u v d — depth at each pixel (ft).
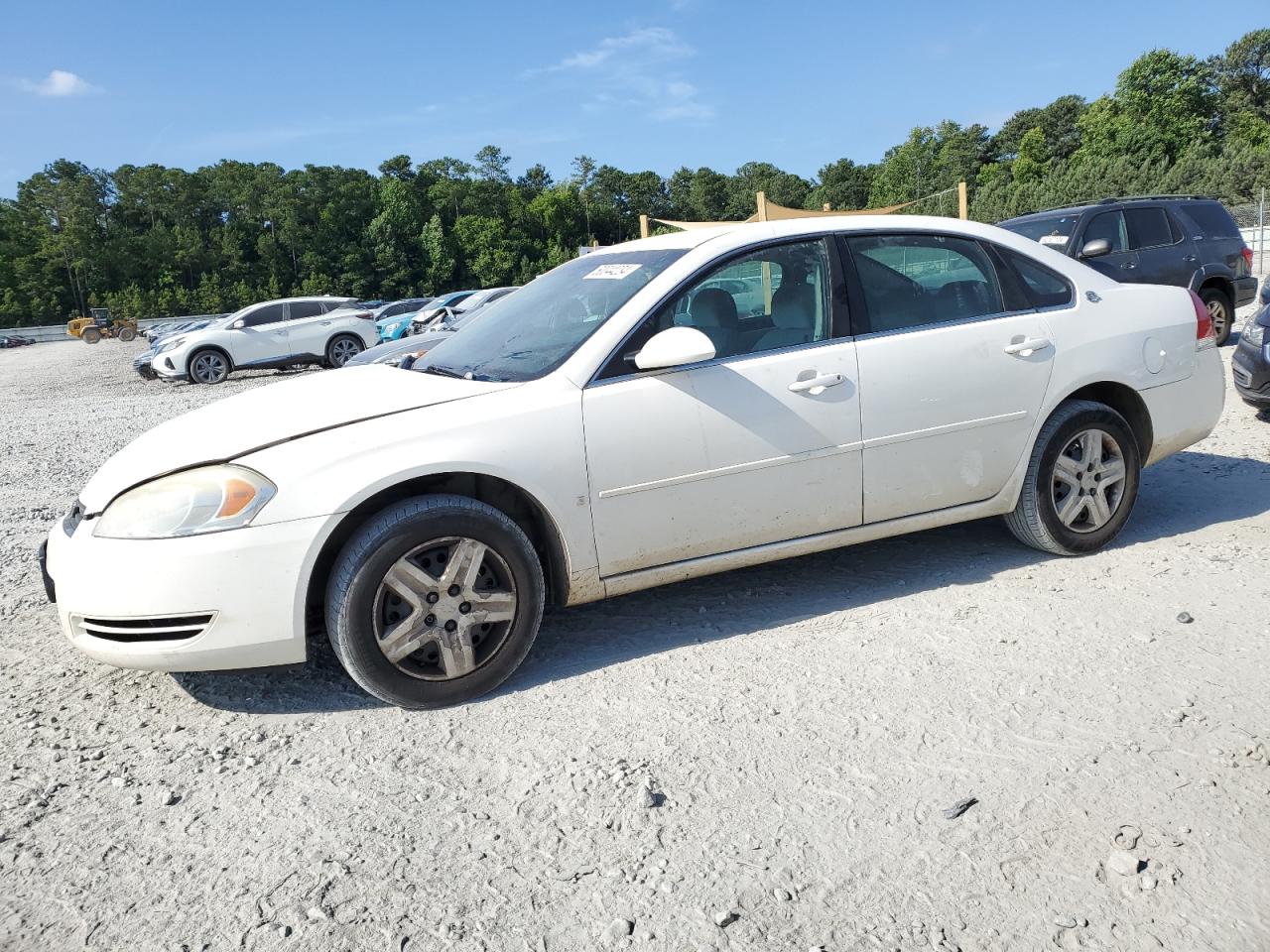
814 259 12.01
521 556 10.21
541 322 12.03
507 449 10.12
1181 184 235.20
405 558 9.69
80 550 9.57
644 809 7.95
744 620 11.95
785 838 7.47
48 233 411.95
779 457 11.32
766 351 11.46
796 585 13.05
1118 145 322.34
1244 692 9.27
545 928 6.61
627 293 11.40
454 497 10.03
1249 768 7.99
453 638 10.01
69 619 9.72
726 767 8.55
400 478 9.74
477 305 72.08
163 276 420.77
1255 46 341.62
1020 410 12.62
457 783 8.57
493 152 541.34
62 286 410.52
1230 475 17.56
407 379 11.69
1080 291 13.37
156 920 6.92
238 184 472.85
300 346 65.72
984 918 6.47
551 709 9.91
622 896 6.89
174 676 11.40
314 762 9.13
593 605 12.78
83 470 28.12
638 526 10.85
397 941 6.54
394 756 9.14
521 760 8.91
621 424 10.61
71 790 8.86
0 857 7.84
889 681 9.98
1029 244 13.37
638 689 10.21
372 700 10.43
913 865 7.06
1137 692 9.41
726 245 11.66
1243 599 11.55
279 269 439.63
